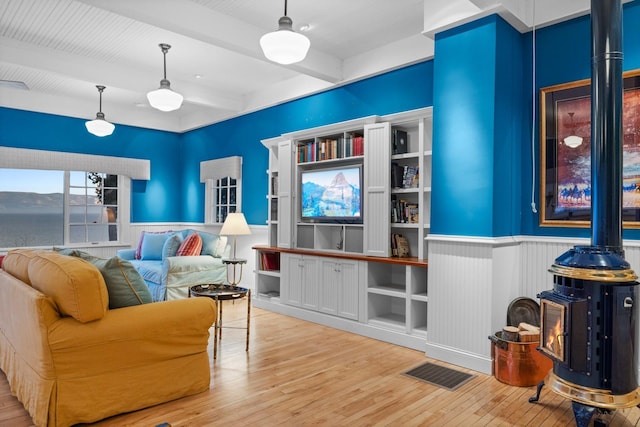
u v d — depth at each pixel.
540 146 3.36
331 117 5.08
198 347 2.72
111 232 7.11
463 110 3.30
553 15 3.23
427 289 3.70
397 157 4.05
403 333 3.77
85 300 2.25
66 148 6.48
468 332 3.23
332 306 4.38
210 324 2.75
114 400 2.39
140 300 2.63
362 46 4.47
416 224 3.92
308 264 4.65
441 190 3.44
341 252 4.48
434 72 3.52
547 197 3.32
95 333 2.31
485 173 3.15
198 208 7.35
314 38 4.28
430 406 2.58
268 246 5.39
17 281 2.71
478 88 3.21
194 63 5.00
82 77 4.80
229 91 6.09
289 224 5.04
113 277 2.54
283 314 4.95
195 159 7.44
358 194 4.34
